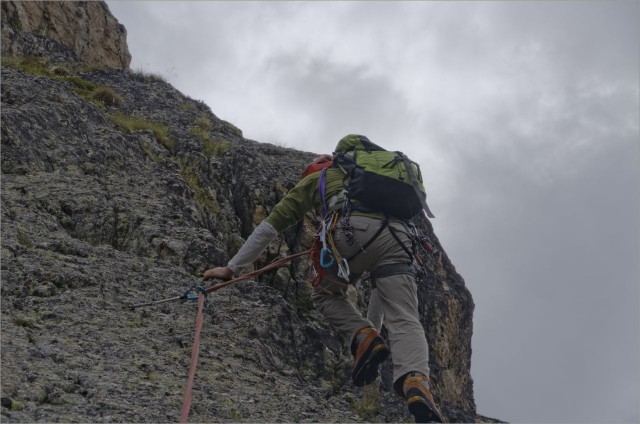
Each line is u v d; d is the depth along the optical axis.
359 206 4.92
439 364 10.27
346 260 4.89
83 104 11.46
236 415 4.96
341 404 6.66
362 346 5.11
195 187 10.65
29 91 10.75
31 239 7.12
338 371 7.32
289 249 9.55
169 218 8.73
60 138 9.91
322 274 5.15
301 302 9.05
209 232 8.79
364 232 4.84
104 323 5.93
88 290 6.42
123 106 14.80
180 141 12.39
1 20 18.14
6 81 10.88
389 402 7.20
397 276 4.85
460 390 10.98
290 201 5.23
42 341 5.23
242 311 7.13
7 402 4.09
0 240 6.77
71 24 21.98
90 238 7.86
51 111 10.33
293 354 7.11
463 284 11.98
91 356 5.25
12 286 6.06
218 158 12.07
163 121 14.20
